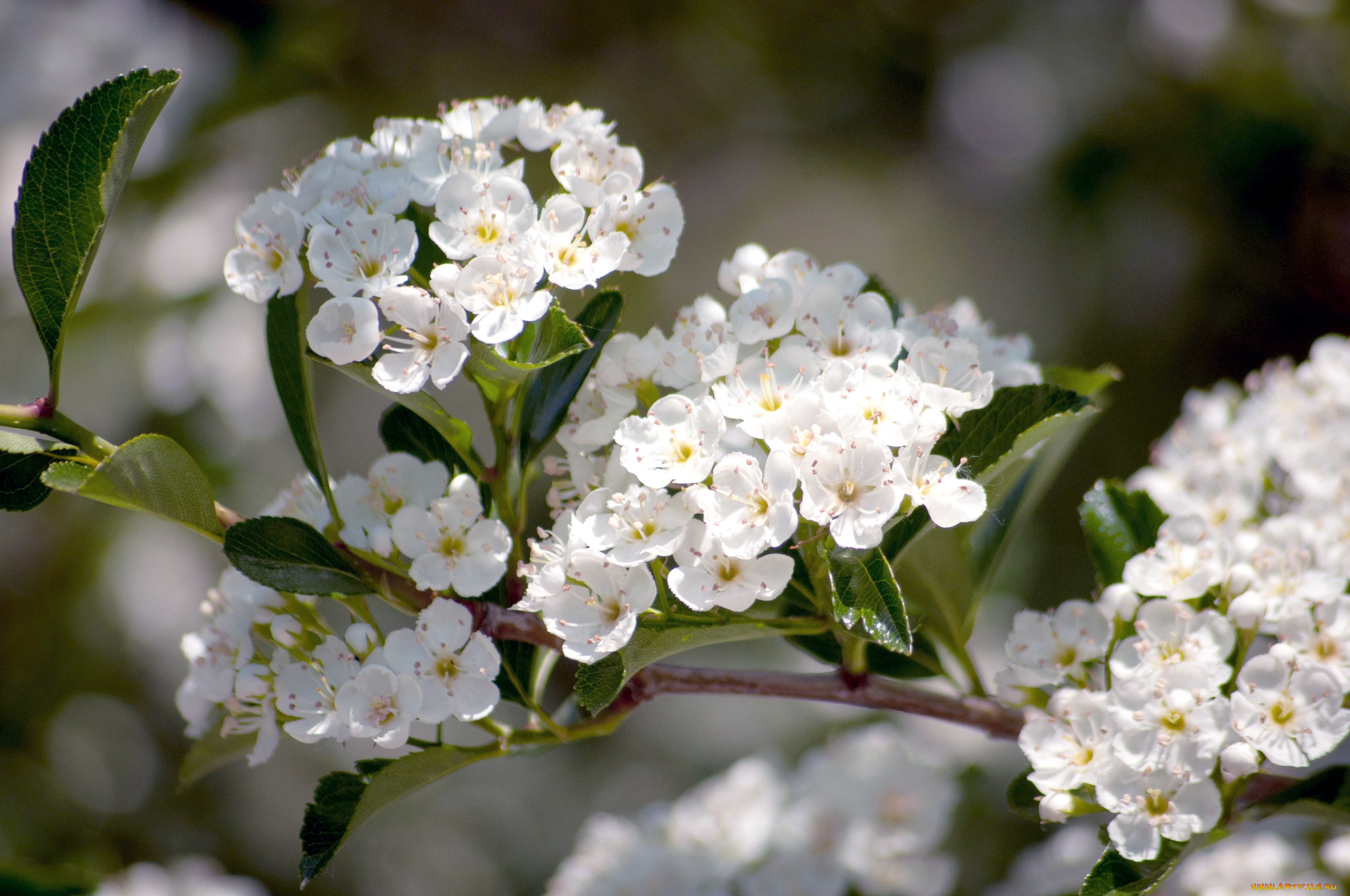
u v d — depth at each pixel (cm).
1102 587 55
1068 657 54
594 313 54
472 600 53
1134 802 52
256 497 98
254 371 100
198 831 97
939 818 63
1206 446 58
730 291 54
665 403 52
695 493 52
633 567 52
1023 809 54
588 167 53
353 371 52
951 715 55
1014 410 53
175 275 101
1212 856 60
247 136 111
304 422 54
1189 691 52
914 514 53
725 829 63
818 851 63
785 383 52
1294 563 54
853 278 54
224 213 106
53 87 106
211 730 55
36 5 107
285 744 103
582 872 63
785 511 51
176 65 109
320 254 52
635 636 52
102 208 53
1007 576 94
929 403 52
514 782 108
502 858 105
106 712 97
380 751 58
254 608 54
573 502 54
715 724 100
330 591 53
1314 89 115
